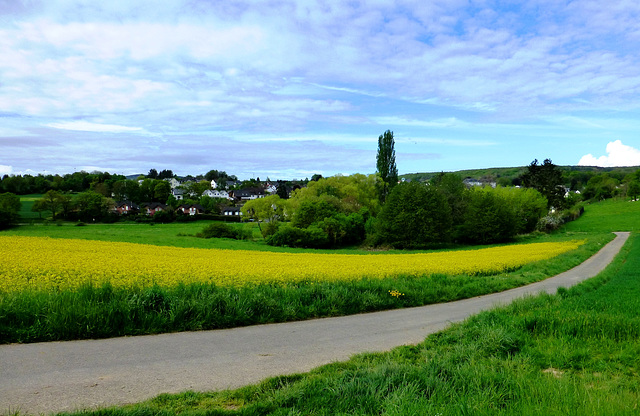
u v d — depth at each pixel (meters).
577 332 8.36
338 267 20.67
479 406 4.38
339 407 4.61
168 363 6.41
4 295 8.64
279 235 58.44
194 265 18.89
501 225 69.75
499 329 8.02
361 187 83.38
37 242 32.53
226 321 9.32
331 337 8.66
